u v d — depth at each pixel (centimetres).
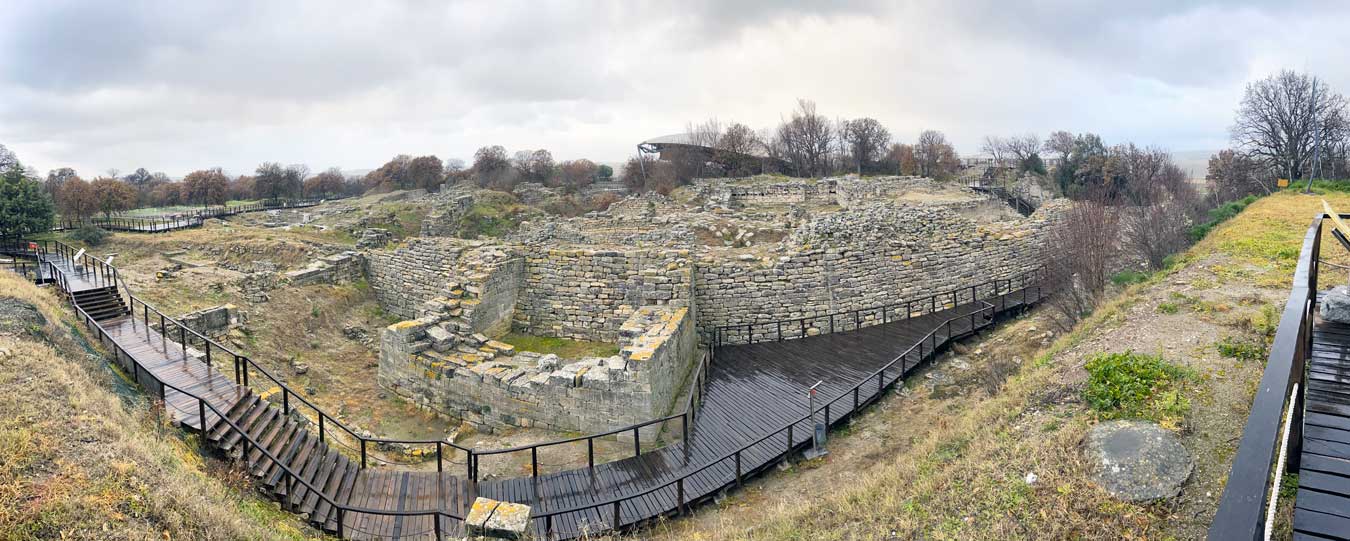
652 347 1470
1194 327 1046
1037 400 955
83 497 668
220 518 745
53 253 2859
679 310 1850
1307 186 3011
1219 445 719
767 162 7694
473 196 5825
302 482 931
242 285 2158
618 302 2003
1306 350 646
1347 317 754
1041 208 3347
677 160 7431
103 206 4503
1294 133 3859
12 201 3177
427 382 1627
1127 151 5847
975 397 1338
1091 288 1759
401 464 1308
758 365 1830
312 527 938
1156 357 916
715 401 1577
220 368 1491
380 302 2550
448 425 1570
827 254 2136
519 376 1530
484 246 2247
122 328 1594
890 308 2222
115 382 1110
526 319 2116
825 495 1041
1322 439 529
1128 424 782
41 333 1132
